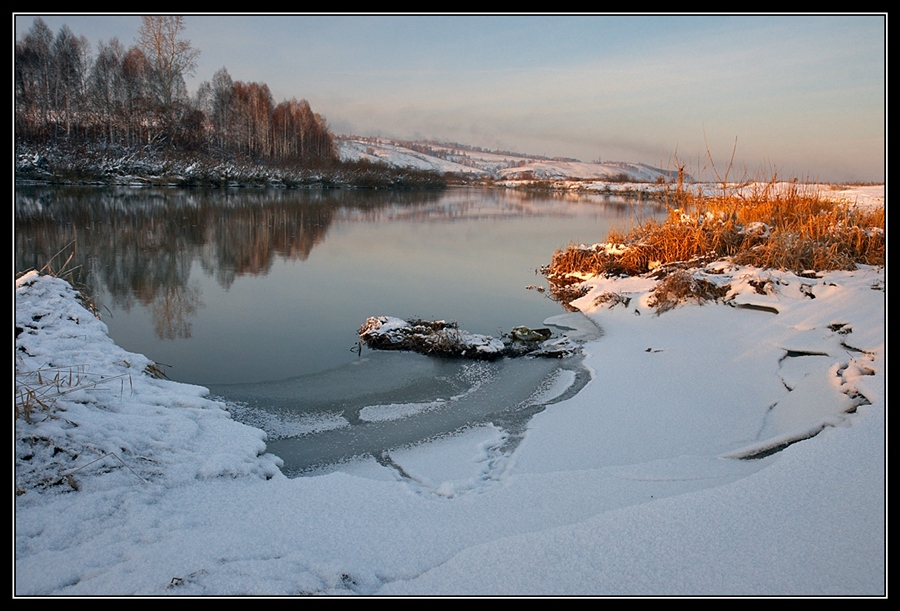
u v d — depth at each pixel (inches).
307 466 140.9
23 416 122.6
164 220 641.6
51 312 197.6
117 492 108.1
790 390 166.7
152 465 118.9
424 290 358.6
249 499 110.2
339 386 198.2
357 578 82.6
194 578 80.8
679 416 159.0
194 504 107.8
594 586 77.5
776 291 249.0
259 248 498.0
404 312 305.3
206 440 134.2
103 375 161.2
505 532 96.5
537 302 332.2
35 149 1007.0
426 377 207.2
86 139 1190.9
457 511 105.0
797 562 80.7
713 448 138.1
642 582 77.9
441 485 122.6
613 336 251.3
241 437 138.9
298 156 1672.0
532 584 78.5
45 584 81.0
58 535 95.3
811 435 133.3
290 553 88.6
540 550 86.1
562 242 589.0
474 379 205.0
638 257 369.1
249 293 339.3
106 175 1032.8
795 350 194.7
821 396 151.0
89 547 91.1
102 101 1248.8
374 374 210.2
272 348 239.6
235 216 723.4
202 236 548.4
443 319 293.3
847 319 202.8
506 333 266.7
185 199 909.2
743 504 96.0
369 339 245.4
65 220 597.9
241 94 1558.8
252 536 94.9
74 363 165.2
